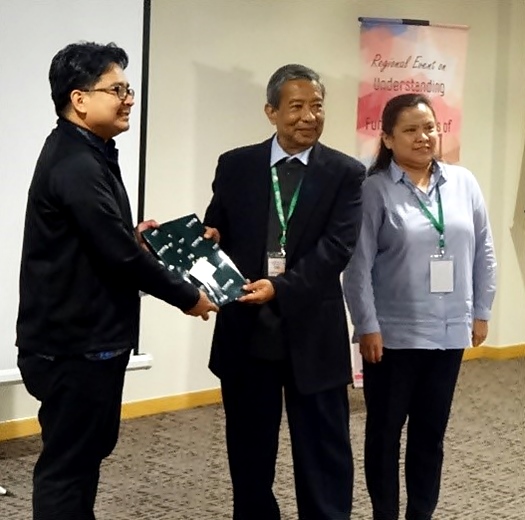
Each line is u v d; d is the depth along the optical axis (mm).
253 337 2502
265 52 4973
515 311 6289
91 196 2133
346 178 2496
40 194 2186
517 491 3498
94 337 2209
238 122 4906
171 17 4586
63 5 3469
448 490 3490
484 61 6016
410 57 5391
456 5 5816
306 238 2477
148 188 4578
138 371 4648
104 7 3586
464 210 2744
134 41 3695
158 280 2211
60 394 2238
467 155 6012
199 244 2479
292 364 2469
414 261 2686
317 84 2461
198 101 4734
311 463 2553
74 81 2197
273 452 2609
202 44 4719
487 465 3840
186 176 4730
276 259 2480
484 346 6266
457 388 5324
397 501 2803
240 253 2518
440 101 5512
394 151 2707
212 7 4734
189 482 3584
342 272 2660
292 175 2506
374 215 2693
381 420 2752
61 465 2260
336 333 2541
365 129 5359
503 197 6137
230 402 2590
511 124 6090
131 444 4113
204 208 4828
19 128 3410
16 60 3373
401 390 2725
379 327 2703
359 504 3291
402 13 5562
